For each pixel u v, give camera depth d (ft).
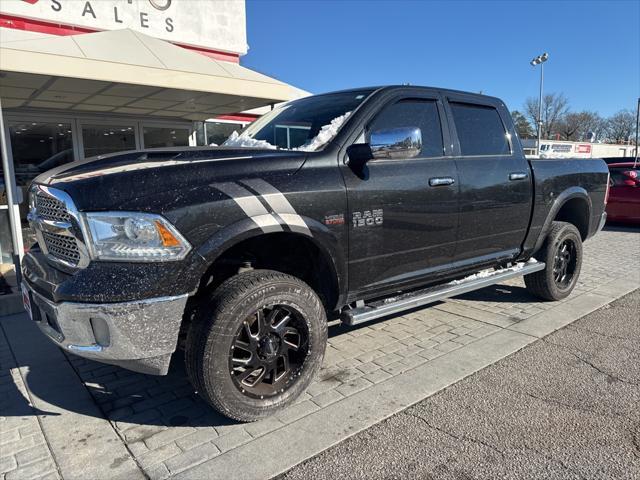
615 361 12.09
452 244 12.55
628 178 36.83
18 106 26.61
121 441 8.99
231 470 8.06
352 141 10.68
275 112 13.73
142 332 7.95
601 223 18.40
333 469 8.05
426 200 11.58
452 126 12.87
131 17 30.12
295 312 9.55
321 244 9.76
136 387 11.23
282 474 7.96
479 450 8.48
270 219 8.92
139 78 20.86
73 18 27.86
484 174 13.12
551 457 8.24
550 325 14.67
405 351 12.85
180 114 31.27
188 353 8.76
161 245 7.97
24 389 11.21
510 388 10.73
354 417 9.59
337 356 12.59
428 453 8.43
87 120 29.60
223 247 8.44
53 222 8.83
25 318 16.24
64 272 8.73
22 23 26.37
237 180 8.86
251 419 9.30
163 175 8.40
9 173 17.97
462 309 16.46
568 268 17.43
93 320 7.97
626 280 20.34
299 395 9.91
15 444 8.98
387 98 11.61
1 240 20.43
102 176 8.34
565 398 10.26
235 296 8.66
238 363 9.11
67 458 8.50
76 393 10.99
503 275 14.42
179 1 31.96
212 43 33.88
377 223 10.65
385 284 11.34
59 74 18.86
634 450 8.39
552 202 15.51
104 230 7.93
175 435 9.14
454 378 11.23
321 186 9.71
